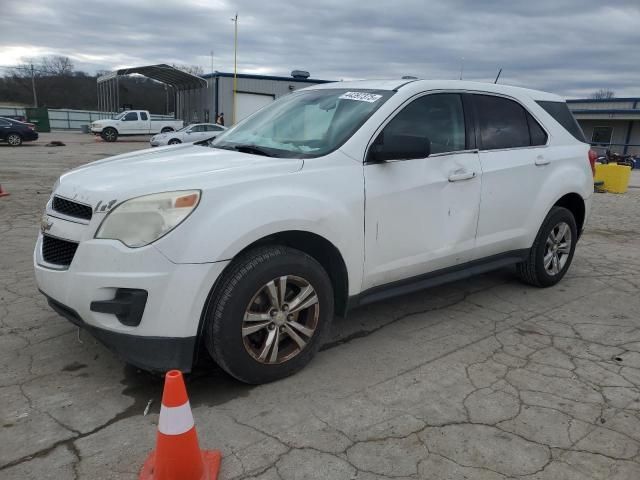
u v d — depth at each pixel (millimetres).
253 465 2465
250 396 3053
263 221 2914
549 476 2438
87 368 3330
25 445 2568
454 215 3973
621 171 14133
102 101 57781
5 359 3416
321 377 3293
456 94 4152
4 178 12469
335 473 2422
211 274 2779
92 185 2979
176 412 2223
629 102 29906
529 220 4633
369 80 4230
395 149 3365
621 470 2492
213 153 3629
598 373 3432
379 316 4340
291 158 3330
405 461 2514
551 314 4473
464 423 2832
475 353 3686
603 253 6746
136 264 2705
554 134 4918
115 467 2434
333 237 3240
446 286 5148
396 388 3178
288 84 37000
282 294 3074
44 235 3209
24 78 71125
